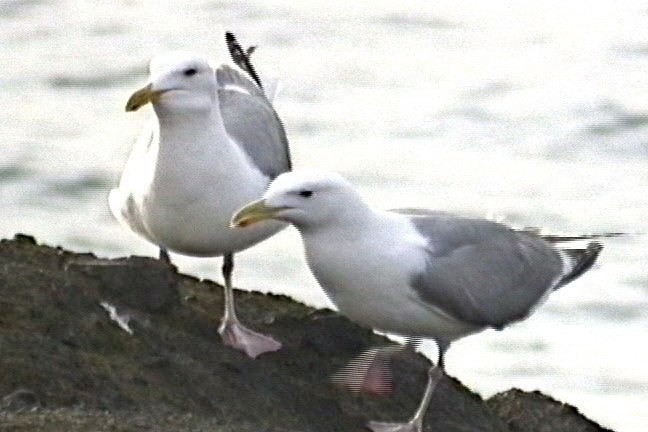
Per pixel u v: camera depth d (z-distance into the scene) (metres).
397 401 11.64
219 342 11.62
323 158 26.62
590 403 17.88
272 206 10.38
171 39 35.81
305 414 11.11
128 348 10.91
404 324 10.73
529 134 28.42
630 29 36.19
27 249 12.02
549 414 12.52
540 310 20.53
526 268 11.11
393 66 33.78
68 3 38.88
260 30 37.06
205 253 11.87
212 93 11.33
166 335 11.27
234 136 11.94
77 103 30.31
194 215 11.45
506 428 12.12
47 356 10.39
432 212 11.15
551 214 23.78
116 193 12.00
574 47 35.00
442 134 28.47
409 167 26.20
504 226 11.24
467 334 11.02
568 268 11.45
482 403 12.32
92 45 34.78
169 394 10.57
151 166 11.45
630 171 26.34
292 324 12.20
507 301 10.94
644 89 31.11
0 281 11.06
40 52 34.16
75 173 25.66
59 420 9.65
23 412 9.77
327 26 37.38
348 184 10.45
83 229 23.16
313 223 10.42
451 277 10.61
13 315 10.74
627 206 24.23
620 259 22.09
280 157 12.26
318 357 11.77
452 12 38.75
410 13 38.62
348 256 10.44
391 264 10.45
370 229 10.48
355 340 11.96
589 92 30.98
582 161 27.02
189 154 11.29
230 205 11.48
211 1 39.69
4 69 32.69
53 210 24.19
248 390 11.06
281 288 20.11
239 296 12.72
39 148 27.05
